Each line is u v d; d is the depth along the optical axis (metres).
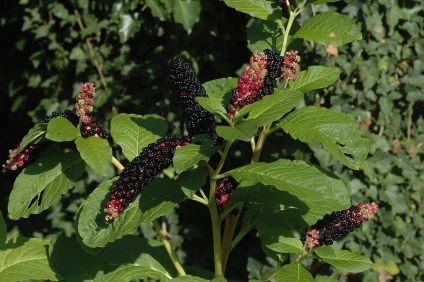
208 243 2.12
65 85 2.27
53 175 1.17
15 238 1.28
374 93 1.90
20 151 1.12
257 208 1.22
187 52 2.05
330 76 1.18
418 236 1.97
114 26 2.12
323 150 1.84
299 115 1.14
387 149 1.93
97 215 1.12
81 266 1.22
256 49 1.29
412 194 1.95
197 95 1.12
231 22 2.05
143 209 1.12
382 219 1.92
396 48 1.92
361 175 1.91
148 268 1.24
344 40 1.18
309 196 1.03
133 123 1.25
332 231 1.18
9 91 2.50
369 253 1.94
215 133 1.11
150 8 2.01
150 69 2.09
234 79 1.25
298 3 1.24
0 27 2.51
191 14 1.98
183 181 1.11
